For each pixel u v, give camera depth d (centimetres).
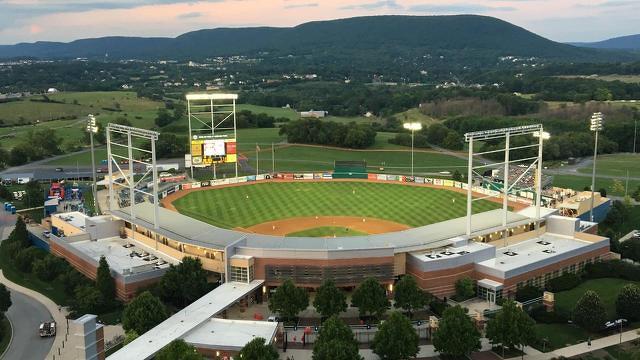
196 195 19400
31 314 10494
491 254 11494
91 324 6988
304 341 9075
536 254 11844
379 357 8644
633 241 13475
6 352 9075
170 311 10369
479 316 9612
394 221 16038
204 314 9375
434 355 8812
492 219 12988
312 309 10394
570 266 11988
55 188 19375
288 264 10719
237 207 17738
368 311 9669
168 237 11900
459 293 10825
